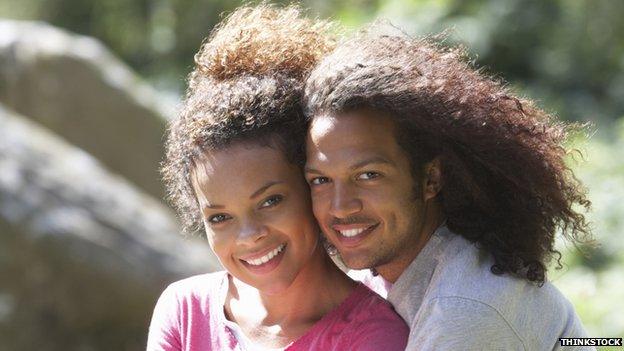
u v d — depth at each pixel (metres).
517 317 2.73
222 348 2.92
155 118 10.05
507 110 2.81
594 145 10.76
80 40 10.16
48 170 7.04
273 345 2.88
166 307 3.07
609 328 6.67
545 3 15.18
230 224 2.81
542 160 2.82
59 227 6.73
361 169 2.64
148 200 7.50
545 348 2.80
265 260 2.81
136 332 6.82
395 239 2.74
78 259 6.70
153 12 17.67
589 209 2.96
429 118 2.66
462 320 2.65
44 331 6.62
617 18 14.91
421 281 2.86
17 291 6.61
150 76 16.95
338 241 2.75
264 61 2.91
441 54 2.87
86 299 6.71
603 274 8.11
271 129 2.76
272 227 2.77
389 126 2.66
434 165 2.77
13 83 9.56
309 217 2.81
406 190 2.70
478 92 2.77
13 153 7.01
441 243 2.85
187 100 2.97
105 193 7.12
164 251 6.92
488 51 14.66
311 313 2.90
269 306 2.93
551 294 2.87
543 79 14.70
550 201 2.85
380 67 2.67
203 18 17.31
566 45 14.82
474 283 2.71
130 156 9.84
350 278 2.97
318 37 3.01
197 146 2.78
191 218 3.01
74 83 9.73
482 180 2.79
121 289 6.74
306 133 2.75
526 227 2.81
